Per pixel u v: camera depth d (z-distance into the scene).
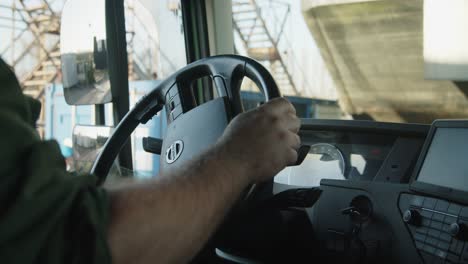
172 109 0.94
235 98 0.85
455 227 1.03
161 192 0.41
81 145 1.97
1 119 0.33
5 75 0.36
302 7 4.25
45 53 2.61
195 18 2.83
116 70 2.08
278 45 3.83
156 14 2.65
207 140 0.82
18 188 0.33
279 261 1.17
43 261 0.32
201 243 0.44
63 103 2.71
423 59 4.27
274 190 1.67
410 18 3.97
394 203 1.20
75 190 0.35
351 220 1.24
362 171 1.87
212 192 0.45
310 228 1.20
